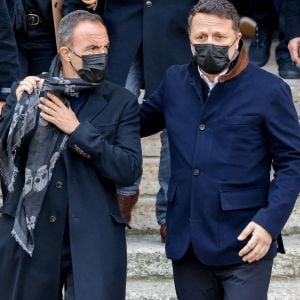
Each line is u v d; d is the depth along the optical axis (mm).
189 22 10086
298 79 17266
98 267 9922
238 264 10094
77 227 9961
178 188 10281
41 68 13766
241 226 10047
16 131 9922
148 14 13164
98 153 9844
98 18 10062
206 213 10047
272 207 9828
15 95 10352
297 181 9898
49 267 10031
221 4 9906
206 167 10047
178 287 10539
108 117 10172
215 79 10156
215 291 10477
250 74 10086
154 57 13141
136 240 14180
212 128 10070
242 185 10023
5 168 10109
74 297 9977
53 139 9938
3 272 10180
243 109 9992
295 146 9945
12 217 10125
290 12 14672
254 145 10008
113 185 10305
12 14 13531
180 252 10242
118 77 13164
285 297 12961
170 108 10406
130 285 13297
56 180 10031
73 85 9938
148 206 14477
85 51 9930
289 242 13883
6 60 12398
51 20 13555
